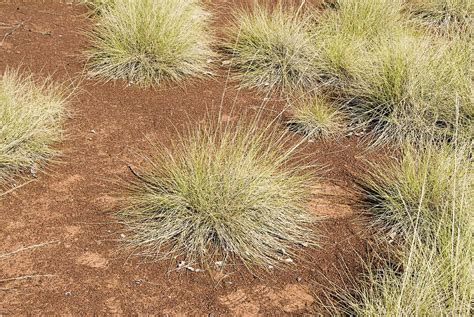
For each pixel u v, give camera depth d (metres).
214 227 3.99
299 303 3.58
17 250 3.66
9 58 6.23
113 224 4.09
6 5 7.55
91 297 3.49
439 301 3.17
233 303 3.54
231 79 6.33
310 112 5.53
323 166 4.97
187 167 4.36
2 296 3.44
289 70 6.27
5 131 4.55
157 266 3.77
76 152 4.87
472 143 4.87
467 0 7.87
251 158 4.35
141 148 4.98
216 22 7.67
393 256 3.97
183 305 3.50
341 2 7.33
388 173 4.86
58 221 4.08
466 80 5.62
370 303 3.46
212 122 5.46
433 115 5.42
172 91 6.00
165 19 6.36
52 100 5.17
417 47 6.04
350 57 6.20
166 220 4.05
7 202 4.22
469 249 3.55
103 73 6.13
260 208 4.11
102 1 7.33
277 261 3.90
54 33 6.95
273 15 6.96
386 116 5.59
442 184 4.24
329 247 4.05
